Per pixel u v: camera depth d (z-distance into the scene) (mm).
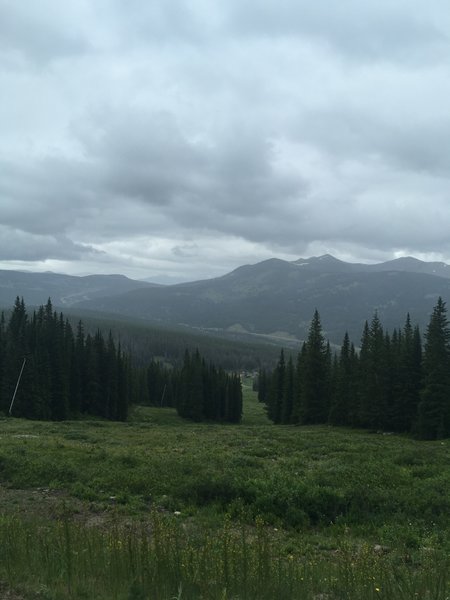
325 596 7746
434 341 55500
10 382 71250
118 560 8141
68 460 22453
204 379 101125
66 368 79625
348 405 67750
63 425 52406
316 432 52031
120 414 87625
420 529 13578
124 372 89500
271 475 18125
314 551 11773
